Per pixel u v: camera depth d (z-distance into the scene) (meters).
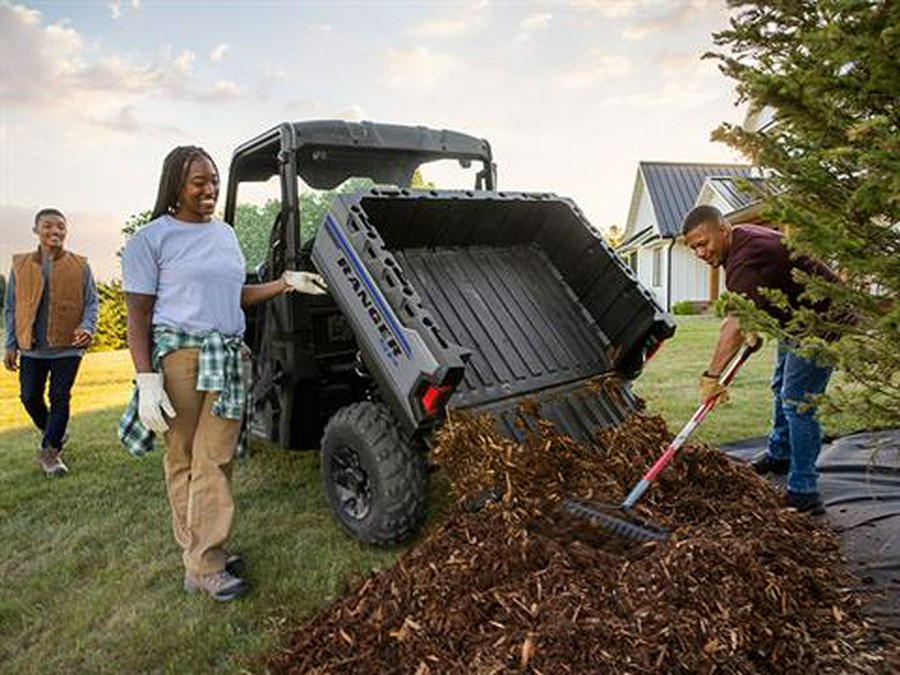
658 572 2.21
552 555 2.38
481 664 1.97
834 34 1.58
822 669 2.06
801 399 3.27
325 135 4.00
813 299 1.97
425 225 3.62
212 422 2.95
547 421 3.37
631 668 1.86
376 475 3.16
